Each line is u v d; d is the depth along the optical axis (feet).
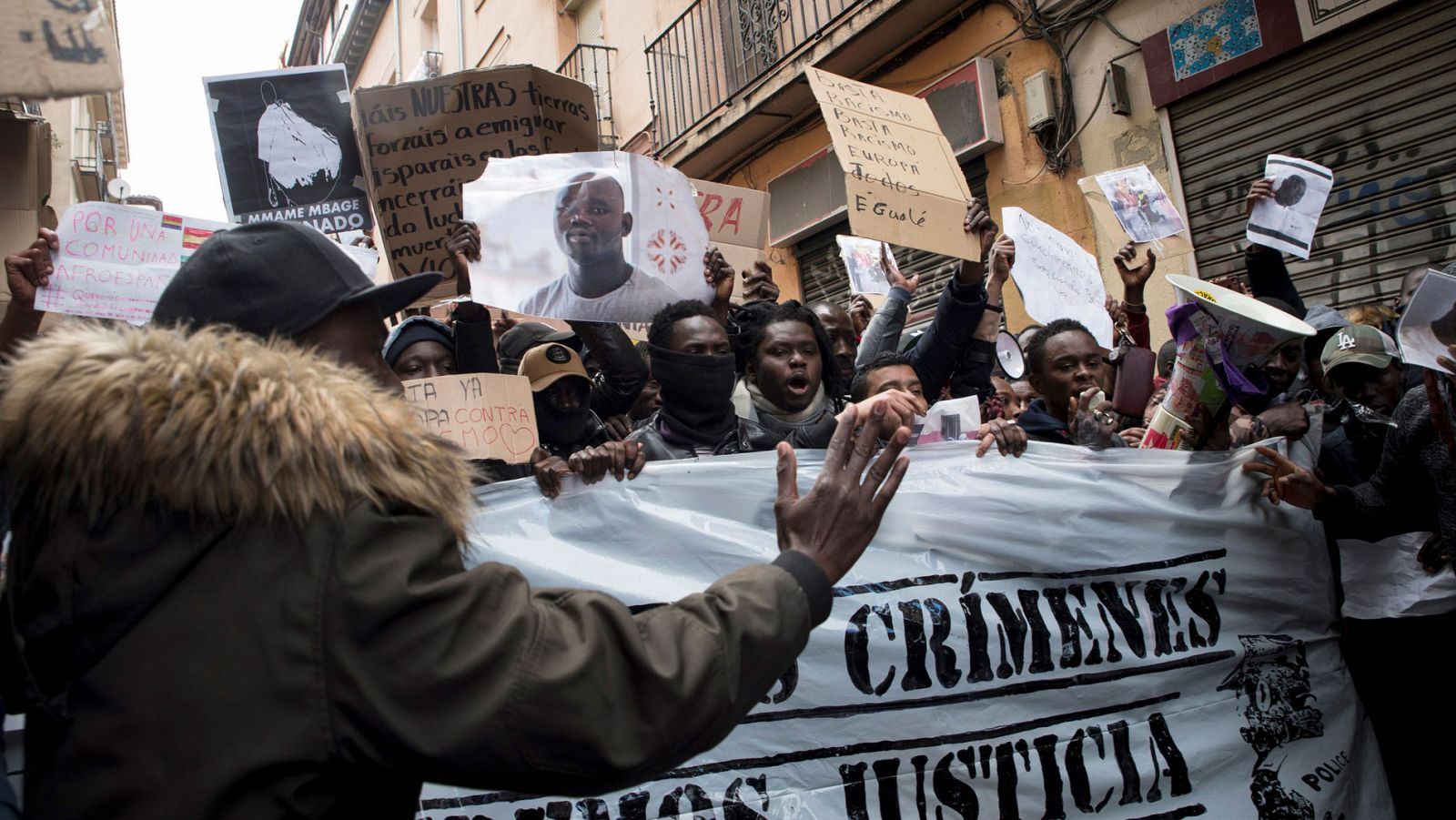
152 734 3.00
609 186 8.80
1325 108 18.29
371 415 3.43
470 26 51.80
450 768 3.13
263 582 3.14
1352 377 9.76
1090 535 7.79
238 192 9.65
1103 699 7.55
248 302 3.75
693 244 9.20
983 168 24.47
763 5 30.40
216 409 3.15
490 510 6.94
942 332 9.96
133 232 8.42
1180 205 20.26
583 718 3.20
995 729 7.23
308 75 9.87
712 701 3.39
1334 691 8.36
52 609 3.18
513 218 8.52
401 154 9.45
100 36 3.30
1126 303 12.12
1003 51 23.73
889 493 4.01
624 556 6.97
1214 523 8.16
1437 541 8.83
